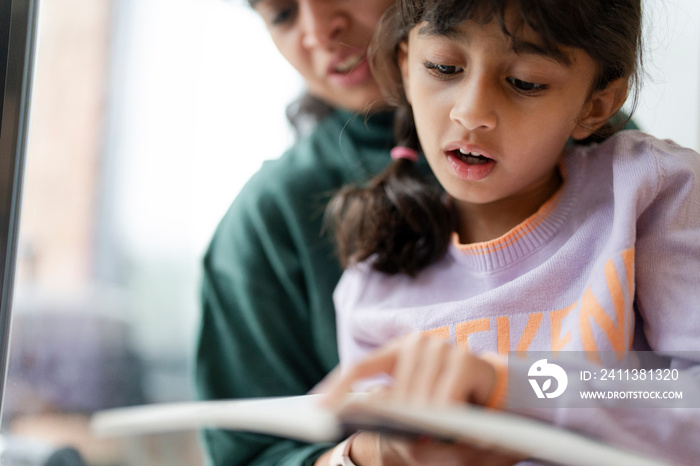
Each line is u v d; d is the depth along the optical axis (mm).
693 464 559
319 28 822
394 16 698
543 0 540
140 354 1354
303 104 1069
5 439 776
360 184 883
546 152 617
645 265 621
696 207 618
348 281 814
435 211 737
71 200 1278
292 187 986
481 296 662
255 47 1173
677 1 715
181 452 950
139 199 1381
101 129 1297
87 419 989
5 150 687
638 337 642
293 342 973
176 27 1239
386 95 787
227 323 988
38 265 1139
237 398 966
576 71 585
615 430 558
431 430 444
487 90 576
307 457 767
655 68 701
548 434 443
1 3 686
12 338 760
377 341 745
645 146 650
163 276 1434
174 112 1292
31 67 706
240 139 1246
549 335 628
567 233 660
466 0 550
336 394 494
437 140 627
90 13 1232
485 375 544
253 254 985
